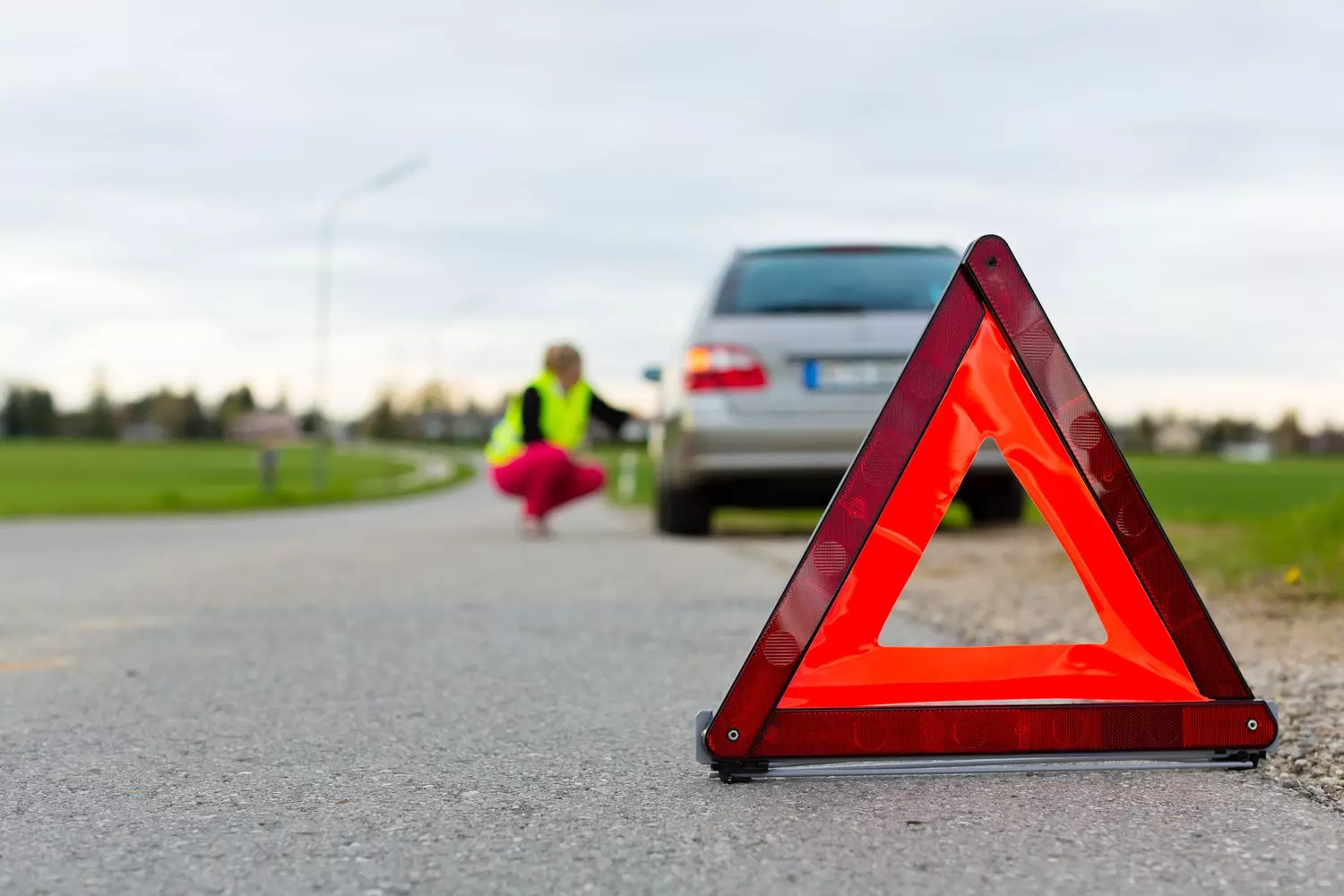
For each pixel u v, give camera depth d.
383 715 3.81
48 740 3.52
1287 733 3.36
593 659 4.73
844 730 2.89
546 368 11.72
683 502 9.98
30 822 2.72
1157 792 2.84
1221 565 6.41
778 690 2.89
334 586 7.41
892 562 2.94
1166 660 2.98
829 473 8.73
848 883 2.28
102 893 2.28
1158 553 2.97
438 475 60.62
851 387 8.66
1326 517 6.65
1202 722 2.95
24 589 7.64
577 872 2.36
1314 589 5.77
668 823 2.66
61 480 43.28
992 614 5.57
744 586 6.94
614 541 10.28
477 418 167.38
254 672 4.58
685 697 4.03
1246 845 2.47
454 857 2.45
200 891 2.29
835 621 2.94
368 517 19.36
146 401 181.88
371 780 3.05
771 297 8.88
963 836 2.54
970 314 2.98
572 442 11.77
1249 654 4.47
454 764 3.19
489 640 5.22
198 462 69.75
